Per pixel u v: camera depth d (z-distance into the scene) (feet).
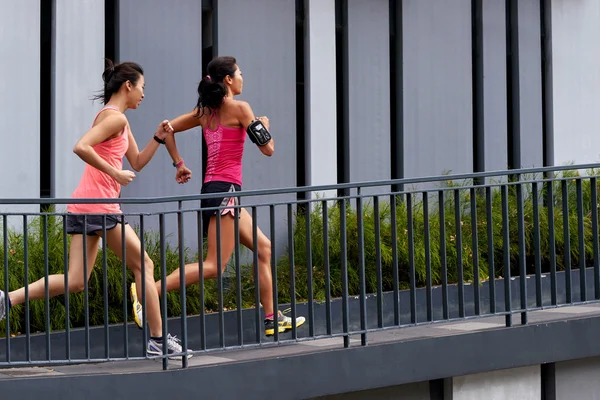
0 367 25.80
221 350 26.05
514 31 47.21
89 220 26.35
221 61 29.04
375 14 43.06
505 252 30.12
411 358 28.45
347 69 42.39
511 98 47.50
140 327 27.02
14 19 34.83
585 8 48.83
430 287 28.89
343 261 27.86
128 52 37.17
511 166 47.42
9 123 34.76
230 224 28.66
